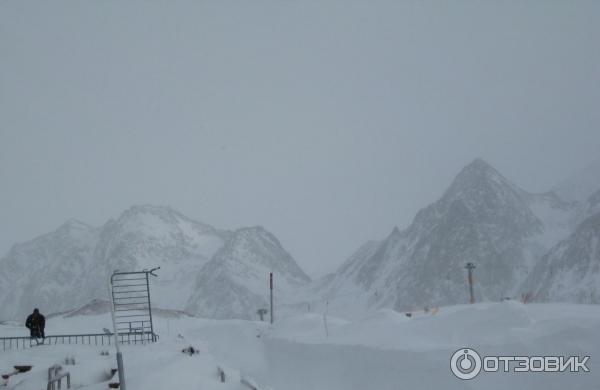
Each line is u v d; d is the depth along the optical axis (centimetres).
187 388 2461
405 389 3341
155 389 2411
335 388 3850
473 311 3853
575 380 2844
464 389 3106
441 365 3312
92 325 5944
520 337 3278
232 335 6091
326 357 4278
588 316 3428
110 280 2114
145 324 6359
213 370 2817
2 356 3131
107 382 2558
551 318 3506
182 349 3331
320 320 5819
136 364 2848
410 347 3666
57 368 2566
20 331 5044
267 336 5781
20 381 2631
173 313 7525
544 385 2906
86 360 2936
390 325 4469
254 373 4512
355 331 4650
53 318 7181
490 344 3309
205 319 7562
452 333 3719
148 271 4041
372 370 3719
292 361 4588
